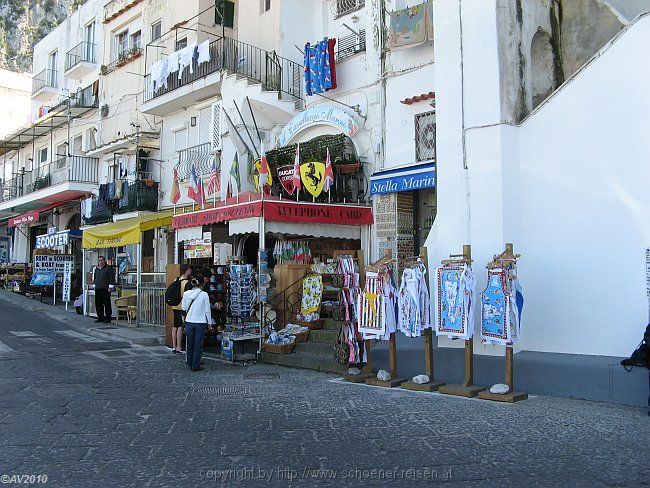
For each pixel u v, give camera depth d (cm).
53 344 1223
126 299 1574
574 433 547
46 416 638
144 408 677
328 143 1290
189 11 1861
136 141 2078
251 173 1459
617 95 733
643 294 701
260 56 1602
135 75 2150
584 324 748
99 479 446
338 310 882
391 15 1184
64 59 2827
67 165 2417
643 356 617
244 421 614
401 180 1133
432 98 1130
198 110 1841
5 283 2628
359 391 765
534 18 901
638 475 439
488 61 818
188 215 1236
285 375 893
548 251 785
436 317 759
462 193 829
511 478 438
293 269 1084
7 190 3078
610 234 731
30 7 7231
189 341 950
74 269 2278
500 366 752
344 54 1387
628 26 727
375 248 1202
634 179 715
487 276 749
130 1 2164
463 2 849
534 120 806
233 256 1339
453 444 522
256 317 1077
